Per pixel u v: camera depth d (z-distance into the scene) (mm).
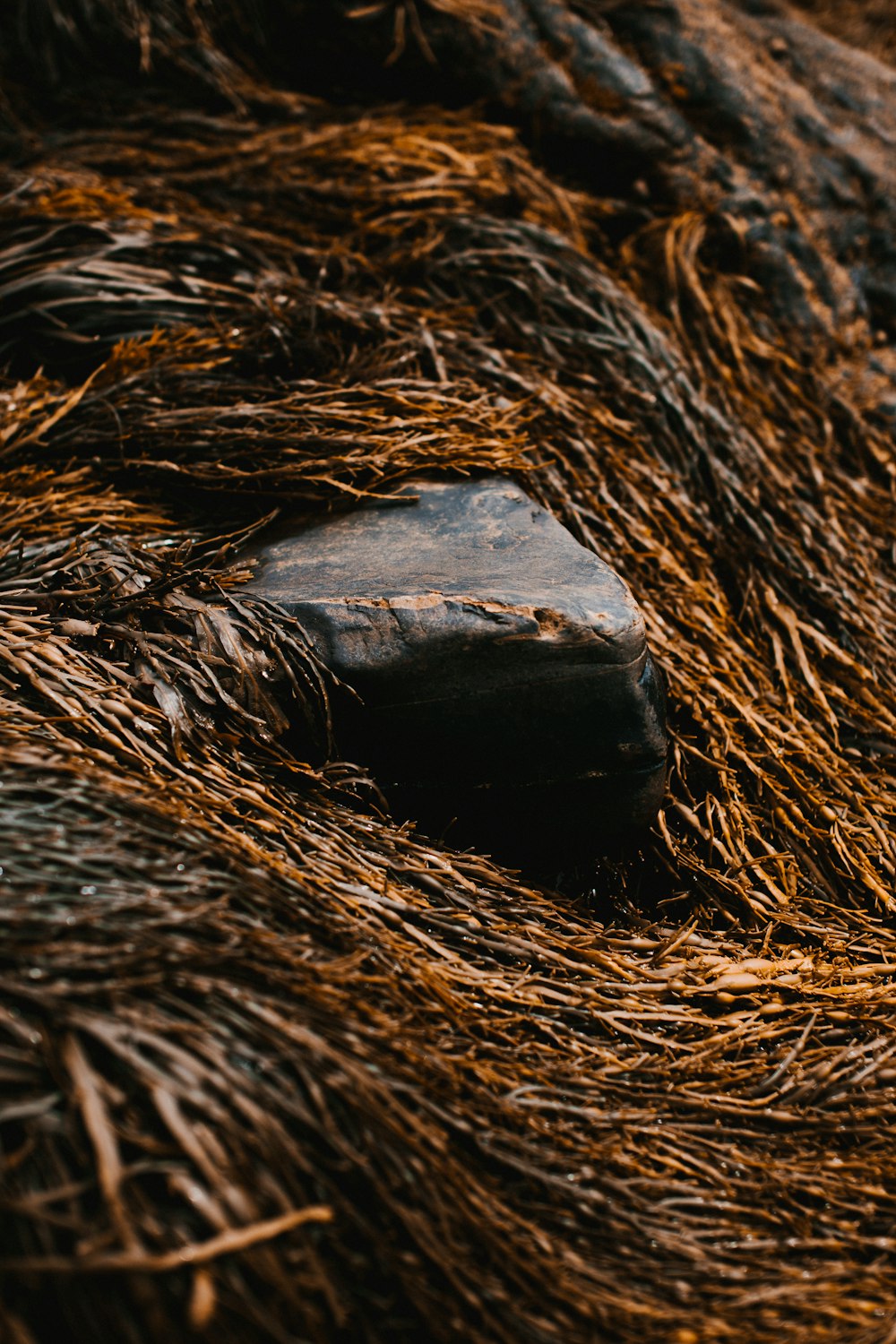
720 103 1956
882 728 1554
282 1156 1155
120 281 1642
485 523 1474
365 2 1889
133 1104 1146
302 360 1616
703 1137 1271
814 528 1677
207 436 1530
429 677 1372
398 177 1832
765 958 1392
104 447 1535
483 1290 1171
